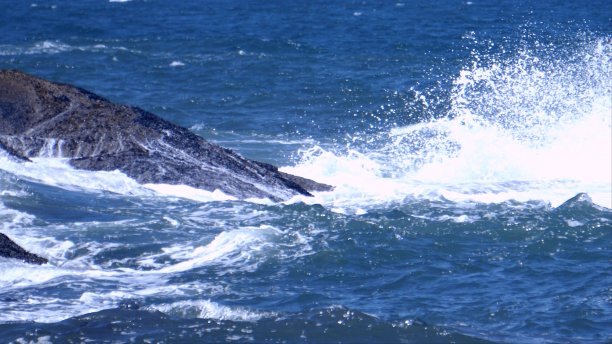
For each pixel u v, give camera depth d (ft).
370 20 638.94
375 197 194.80
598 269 147.84
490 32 516.32
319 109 318.04
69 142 197.98
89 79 399.24
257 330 120.16
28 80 206.59
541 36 481.87
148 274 143.23
